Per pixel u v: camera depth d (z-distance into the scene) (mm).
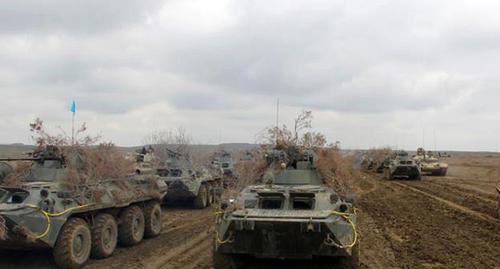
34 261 9984
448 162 68000
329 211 8547
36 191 9289
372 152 48906
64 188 9977
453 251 10742
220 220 8570
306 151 11734
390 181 33281
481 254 10430
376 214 16812
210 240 12289
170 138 34531
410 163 33969
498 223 14656
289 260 9875
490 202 19984
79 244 9641
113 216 11422
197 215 17453
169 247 11539
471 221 15141
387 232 13242
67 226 9438
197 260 10094
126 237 11523
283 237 8203
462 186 28562
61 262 9258
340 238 8125
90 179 10766
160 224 13312
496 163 63875
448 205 19156
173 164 20641
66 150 10938
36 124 11195
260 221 8070
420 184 30281
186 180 18797
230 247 8406
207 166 22641
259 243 8320
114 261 10164
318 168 11492
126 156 13820
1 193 9430
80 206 9797
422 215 16516
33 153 11039
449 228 13844
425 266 9430
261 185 10477
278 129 14258
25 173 10562
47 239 8930
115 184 11672
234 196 9883
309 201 9055
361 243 11719
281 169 10969
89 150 11461
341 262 8938
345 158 13438
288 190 9258
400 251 10820
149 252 11008
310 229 7996
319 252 8266
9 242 8852
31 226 8781
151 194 12633
